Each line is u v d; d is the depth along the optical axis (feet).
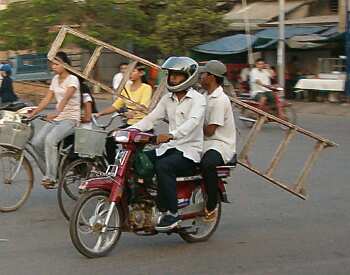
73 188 31.37
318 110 89.81
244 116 60.54
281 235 28.02
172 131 24.94
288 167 45.11
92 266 23.34
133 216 24.63
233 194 36.78
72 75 31.32
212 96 26.30
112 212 24.06
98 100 98.99
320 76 98.43
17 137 31.14
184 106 25.34
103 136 29.09
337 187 38.50
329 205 33.91
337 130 67.87
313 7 112.27
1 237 27.32
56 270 22.86
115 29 111.24
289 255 24.94
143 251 25.38
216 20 109.29
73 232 23.68
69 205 31.09
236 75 111.75
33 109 32.60
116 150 30.78
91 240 24.85
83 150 28.89
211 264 23.72
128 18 112.06
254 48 105.60
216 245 26.40
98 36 108.17
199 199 26.53
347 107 90.84
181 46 109.29
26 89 97.66
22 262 23.82
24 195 32.40
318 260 24.29
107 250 24.56
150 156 25.16
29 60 110.73
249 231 28.68
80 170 31.12
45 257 24.45
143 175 24.45
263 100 70.18
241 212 32.42
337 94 95.96
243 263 23.88
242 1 116.57
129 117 31.68
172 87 25.11
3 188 33.17
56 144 30.68
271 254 25.09
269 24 110.11
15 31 111.75
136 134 24.21
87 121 32.12
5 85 72.84
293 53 110.22
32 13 111.34
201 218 26.63
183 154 25.09
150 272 22.70
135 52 117.29
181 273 22.61
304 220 30.73
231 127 26.63
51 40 108.88
